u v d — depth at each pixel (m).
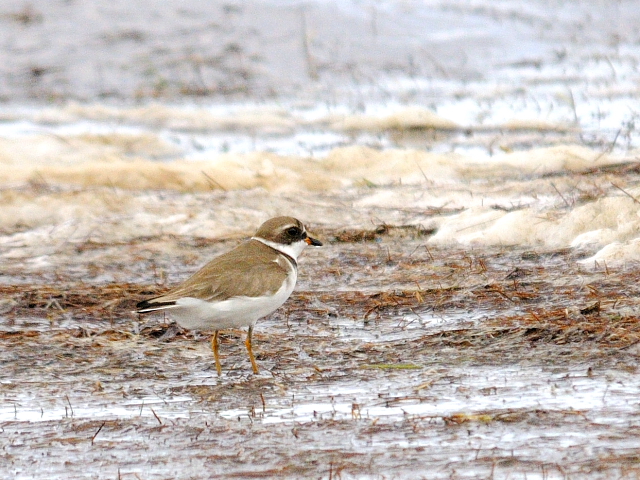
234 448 8.23
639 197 15.09
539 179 18.03
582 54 30.33
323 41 30.52
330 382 9.88
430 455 7.88
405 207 17.17
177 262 14.86
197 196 17.95
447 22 32.50
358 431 8.48
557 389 9.25
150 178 19.23
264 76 28.47
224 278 10.03
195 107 26.02
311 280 13.70
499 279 13.12
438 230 15.67
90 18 31.38
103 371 10.47
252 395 9.61
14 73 28.33
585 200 15.98
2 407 9.43
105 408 9.37
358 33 31.16
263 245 10.81
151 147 22.12
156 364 10.69
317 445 8.22
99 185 18.91
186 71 28.59
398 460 7.81
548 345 10.48
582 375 9.59
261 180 19.12
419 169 19.47
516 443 8.05
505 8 34.22
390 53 30.14
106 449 8.33
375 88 27.58
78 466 7.98
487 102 25.64
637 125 22.44
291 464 7.84
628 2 35.12
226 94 27.20
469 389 9.39
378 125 23.83
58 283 13.95
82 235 16.02
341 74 28.67
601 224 14.73
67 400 9.56
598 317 11.12
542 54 30.39
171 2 32.41
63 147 21.64
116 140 22.41
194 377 10.25
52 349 11.15
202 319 10.04
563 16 33.94
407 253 14.65
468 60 29.86
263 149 22.06
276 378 10.09
